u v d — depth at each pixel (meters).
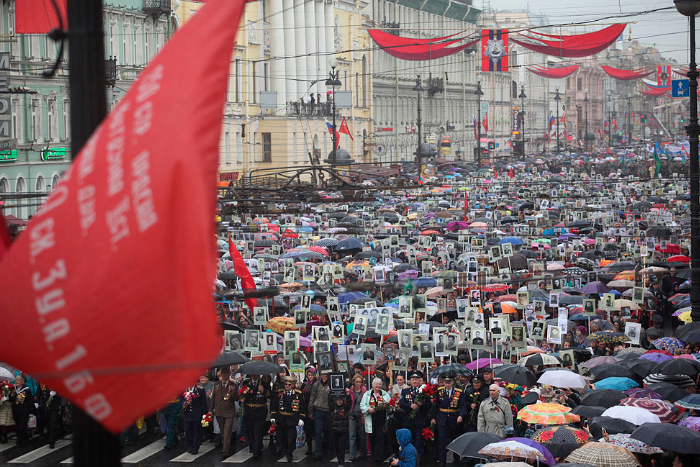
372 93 114.81
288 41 92.12
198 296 4.65
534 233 46.09
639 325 24.80
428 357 21.50
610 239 43.38
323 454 21.19
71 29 5.57
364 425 20.53
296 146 89.31
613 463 13.95
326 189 31.30
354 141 106.31
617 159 143.75
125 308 4.79
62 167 53.75
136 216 4.85
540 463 15.28
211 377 22.88
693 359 21.03
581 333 25.05
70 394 4.92
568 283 32.19
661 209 55.28
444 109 140.25
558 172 112.75
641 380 22.16
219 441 22.31
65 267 4.92
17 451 21.86
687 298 32.31
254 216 46.94
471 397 20.02
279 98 90.25
